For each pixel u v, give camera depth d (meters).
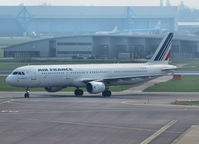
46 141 102.62
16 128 118.00
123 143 100.88
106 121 128.88
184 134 110.12
